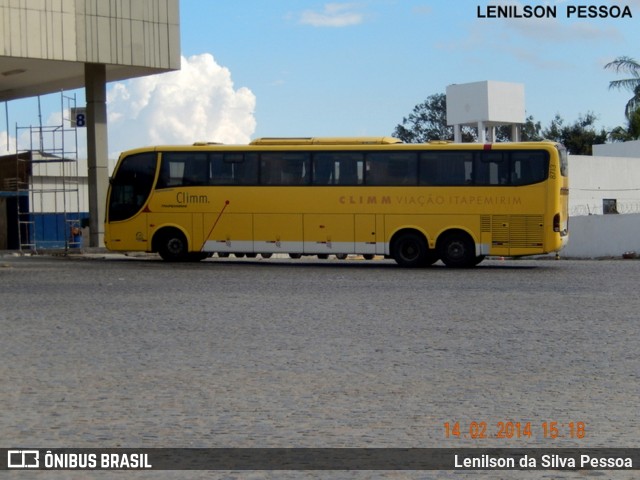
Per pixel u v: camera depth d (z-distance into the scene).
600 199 53.91
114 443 7.93
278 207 32.59
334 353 12.91
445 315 17.56
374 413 9.08
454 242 31.52
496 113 51.91
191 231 33.38
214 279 26.67
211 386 10.50
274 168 32.69
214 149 33.22
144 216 33.78
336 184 32.19
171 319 17.08
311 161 32.41
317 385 10.55
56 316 17.67
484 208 31.22
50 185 52.38
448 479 6.87
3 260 36.72
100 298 21.16
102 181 41.66
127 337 14.68
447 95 53.50
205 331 15.36
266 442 7.95
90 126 40.94
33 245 45.41
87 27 39.12
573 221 43.47
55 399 9.80
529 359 12.38
